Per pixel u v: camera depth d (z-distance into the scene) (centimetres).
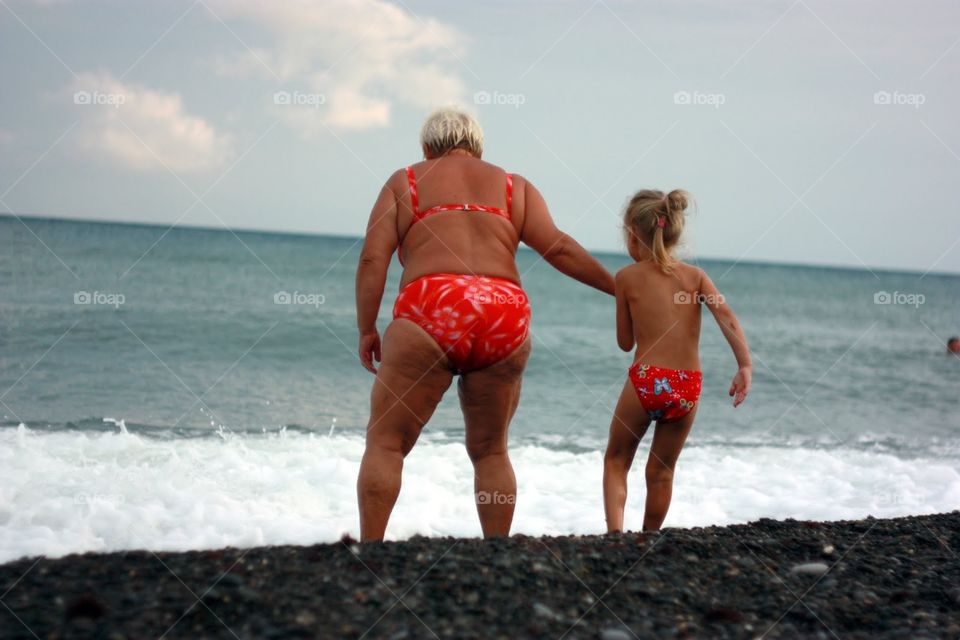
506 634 279
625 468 483
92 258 3027
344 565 326
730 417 1124
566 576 331
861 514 659
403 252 421
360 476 394
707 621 306
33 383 1060
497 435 417
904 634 304
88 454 725
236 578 309
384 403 395
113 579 306
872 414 1205
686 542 385
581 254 446
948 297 4478
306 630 271
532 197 435
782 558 383
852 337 2439
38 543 490
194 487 629
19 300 1819
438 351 390
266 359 1349
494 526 414
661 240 477
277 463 725
